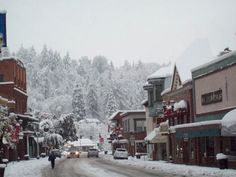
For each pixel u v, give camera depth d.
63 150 112.06
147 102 70.81
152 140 58.22
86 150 121.75
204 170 34.09
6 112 36.53
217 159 35.00
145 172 37.19
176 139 49.81
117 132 92.12
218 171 32.19
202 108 42.59
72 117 120.56
